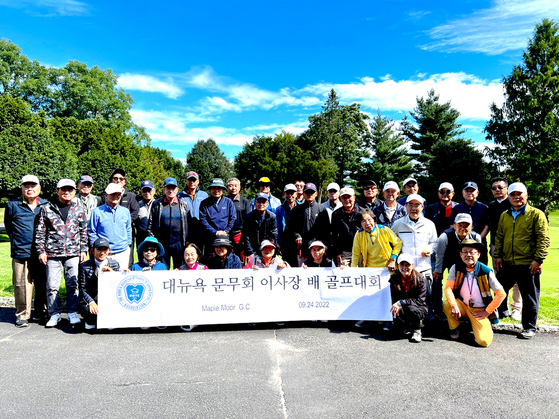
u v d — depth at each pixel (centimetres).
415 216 539
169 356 428
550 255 1290
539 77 2847
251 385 358
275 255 617
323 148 4691
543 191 2700
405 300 495
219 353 437
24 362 410
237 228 683
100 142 2716
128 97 4541
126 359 419
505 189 568
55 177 1848
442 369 397
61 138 2491
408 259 487
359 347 459
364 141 5250
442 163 3550
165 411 312
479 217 591
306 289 539
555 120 2802
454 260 534
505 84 3100
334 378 374
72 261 538
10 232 533
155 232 623
